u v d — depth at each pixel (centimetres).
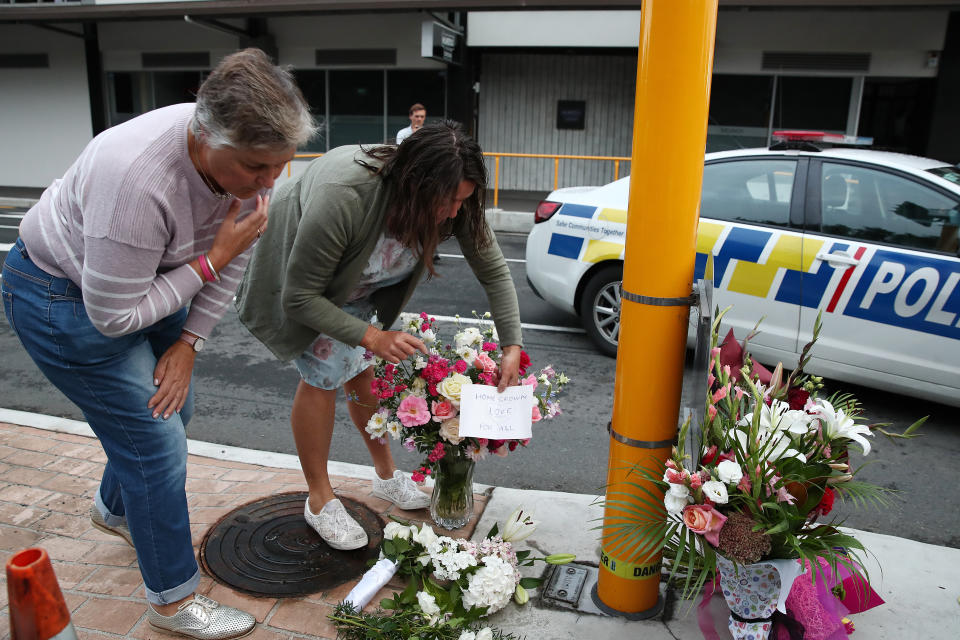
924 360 397
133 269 171
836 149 451
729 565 203
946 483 352
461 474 268
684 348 213
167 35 1475
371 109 1425
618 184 516
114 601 229
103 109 1546
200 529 270
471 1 1127
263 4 1211
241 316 248
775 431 200
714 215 463
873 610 240
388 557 244
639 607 231
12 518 276
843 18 1196
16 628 125
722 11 1163
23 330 188
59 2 1397
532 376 258
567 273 525
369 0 1169
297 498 295
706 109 195
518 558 248
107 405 192
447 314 625
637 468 213
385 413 254
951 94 1166
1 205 1379
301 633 218
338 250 218
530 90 1421
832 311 418
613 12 1266
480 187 225
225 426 399
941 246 394
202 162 175
